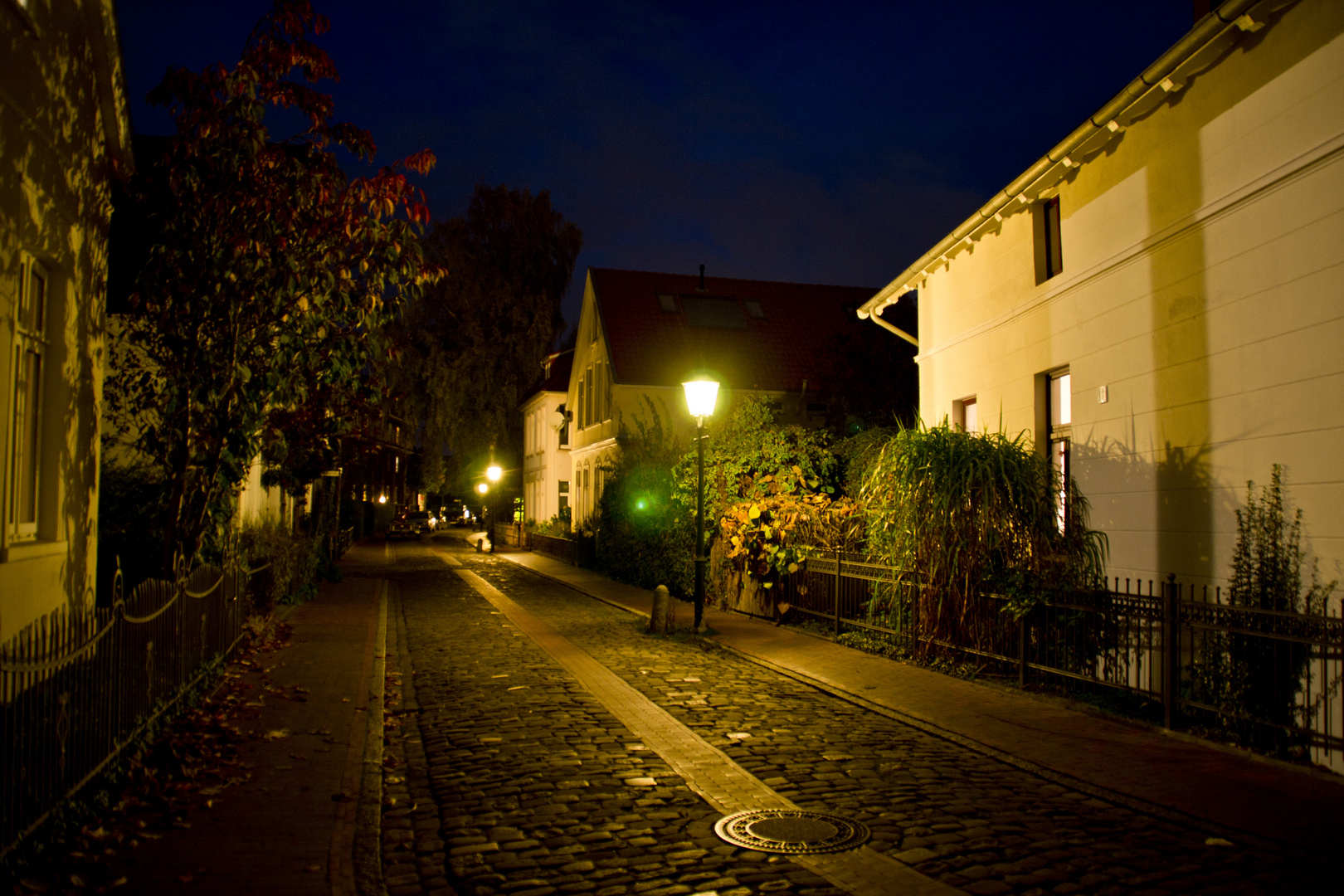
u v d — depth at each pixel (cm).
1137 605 851
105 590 1190
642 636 1463
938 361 1466
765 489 1753
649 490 2278
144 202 973
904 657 1180
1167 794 628
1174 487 907
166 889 458
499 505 4975
